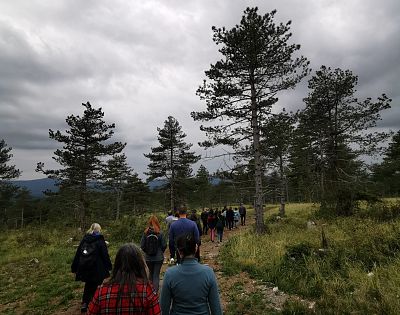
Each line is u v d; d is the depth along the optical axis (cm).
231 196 6294
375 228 1293
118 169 5300
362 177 2300
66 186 2966
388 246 984
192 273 331
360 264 878
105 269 727
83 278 709
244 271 986
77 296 883
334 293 709
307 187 2548
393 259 873
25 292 946
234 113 1891
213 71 1919
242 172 2078
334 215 2094
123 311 283
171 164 4103
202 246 1698
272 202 6631
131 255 306
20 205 7462
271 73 1886
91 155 2912
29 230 2744
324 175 2377
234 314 655
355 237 1141
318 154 2561
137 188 5866
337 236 1319
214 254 1380
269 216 3112
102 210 4919
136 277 301
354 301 650
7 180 4525
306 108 2470
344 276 827
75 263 736
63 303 827
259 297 740
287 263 955
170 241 754
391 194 5012
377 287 696
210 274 338
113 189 5266
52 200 4278
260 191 1850
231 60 1888
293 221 2225
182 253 343
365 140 2264
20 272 1229
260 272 932
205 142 1955
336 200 2164
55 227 2966
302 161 2672
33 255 1538
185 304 324
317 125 2453
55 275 1127
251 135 1919
